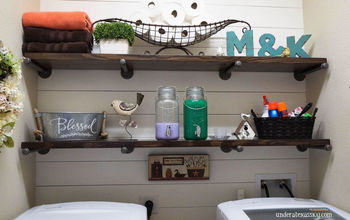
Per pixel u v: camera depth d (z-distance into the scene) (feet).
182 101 4.52
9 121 2.60
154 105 4.47
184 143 3.68
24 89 3.75
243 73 4.65
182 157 4.37
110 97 4.43
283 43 4.70
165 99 3.89
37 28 3.68
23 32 3.70
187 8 4.23
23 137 3.70
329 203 3.97
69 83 4.39
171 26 4.02
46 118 3.59
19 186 3.60
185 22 4.32
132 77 4.48
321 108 4.19
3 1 3.17
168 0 4.51
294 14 4.75
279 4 4.76
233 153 4.52
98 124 3.81
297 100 4.67
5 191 3.19
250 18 4.72
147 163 4.40
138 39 4.54
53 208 3.51
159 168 4.33
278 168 4.56
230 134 4.54
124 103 4.00
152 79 4.50
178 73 4.55
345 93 3.62
